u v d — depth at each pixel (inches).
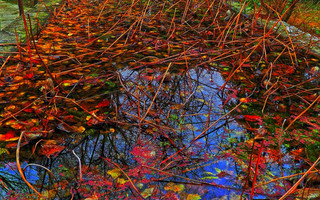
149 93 103.0
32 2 256.7
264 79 117.0
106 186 63.6
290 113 94.6
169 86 109.0
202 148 77.1
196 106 96.9
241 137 82.0
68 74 112.7
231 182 65.7
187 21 188.4
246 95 105.1
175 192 62.4
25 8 239.6
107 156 72.9
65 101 94.0
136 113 90.8
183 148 76.4
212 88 109.4
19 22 157.8
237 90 108.7
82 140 78.3
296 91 109.1
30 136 76.5
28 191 61.5
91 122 85.0
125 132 82.4
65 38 150.5
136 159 72.4
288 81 116.8
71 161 70.8
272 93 106.6
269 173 68.9
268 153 75.7
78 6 211.6
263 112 94.9
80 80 106.3
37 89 100.4
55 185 63.3
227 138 81.4
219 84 112.7
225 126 87.0
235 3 221.3
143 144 77.8
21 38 137.2
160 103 97.4
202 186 64.4
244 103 99.7
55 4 205.0
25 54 124.4
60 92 99.3
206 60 133.3
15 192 61.1
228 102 100.1
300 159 74.0
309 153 76.4
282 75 121.2
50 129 80.7
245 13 199.9
